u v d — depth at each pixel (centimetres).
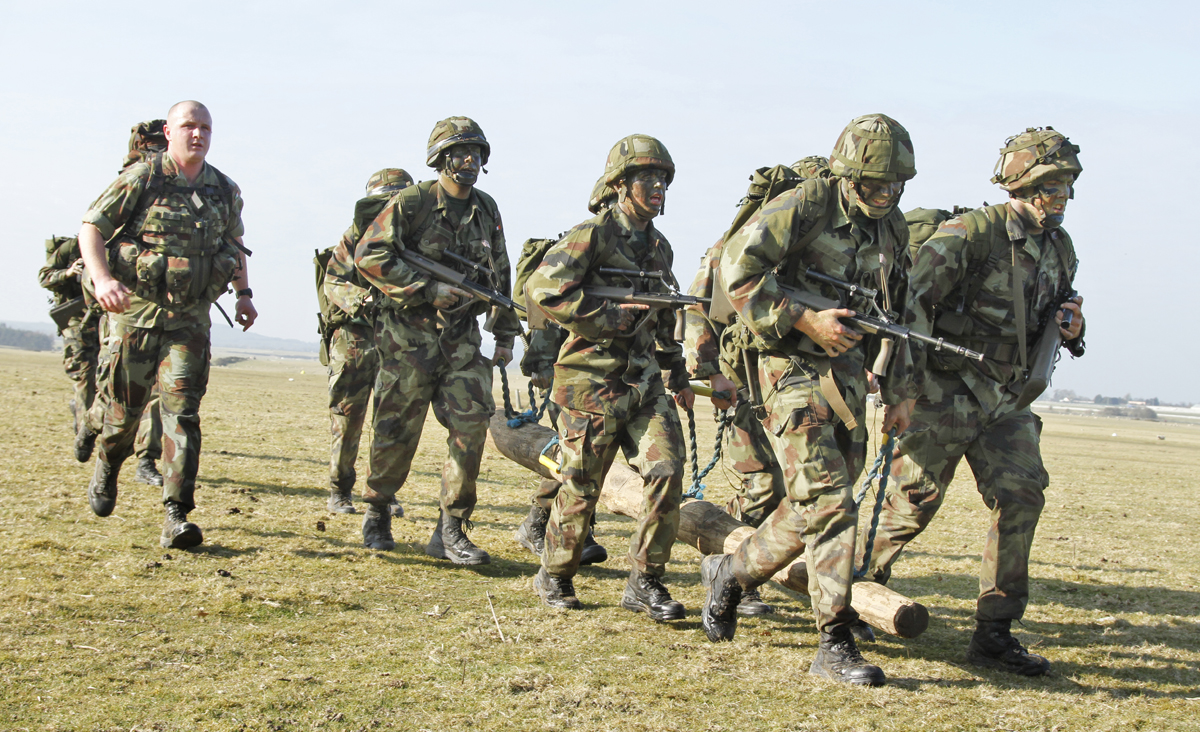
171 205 587
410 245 623
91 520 655
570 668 427
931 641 521
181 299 588
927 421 502
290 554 608
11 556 545
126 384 599
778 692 414
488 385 630
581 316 503
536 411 690
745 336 463
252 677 391
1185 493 1462
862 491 466
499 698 384
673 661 449
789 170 465
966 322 494
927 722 388
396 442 628
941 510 1040
